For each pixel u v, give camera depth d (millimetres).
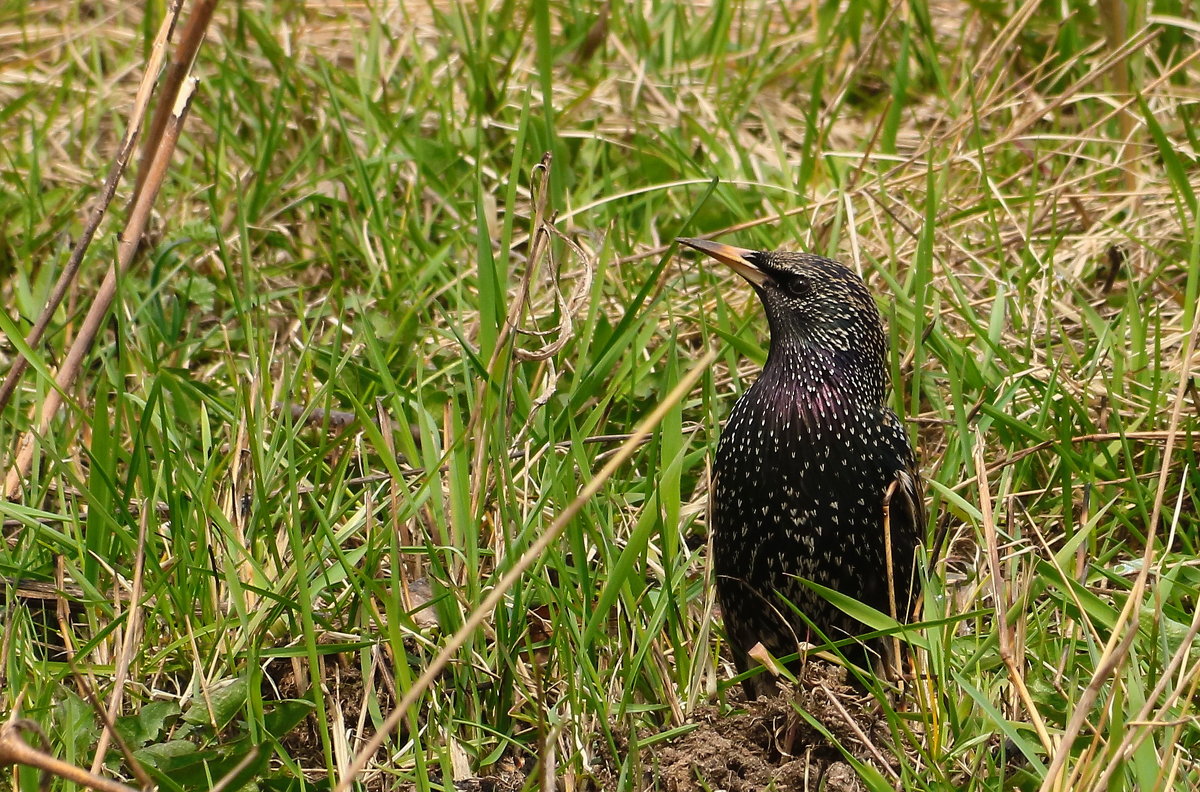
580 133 12539
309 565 8102
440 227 11789
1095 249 11117
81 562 8031
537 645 7785
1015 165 12680
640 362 10188
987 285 10977
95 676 7496
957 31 14797
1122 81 12586
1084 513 8484
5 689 7445
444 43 13680
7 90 13680
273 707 7469
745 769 7207
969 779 7047
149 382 9742
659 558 8445
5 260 11344
